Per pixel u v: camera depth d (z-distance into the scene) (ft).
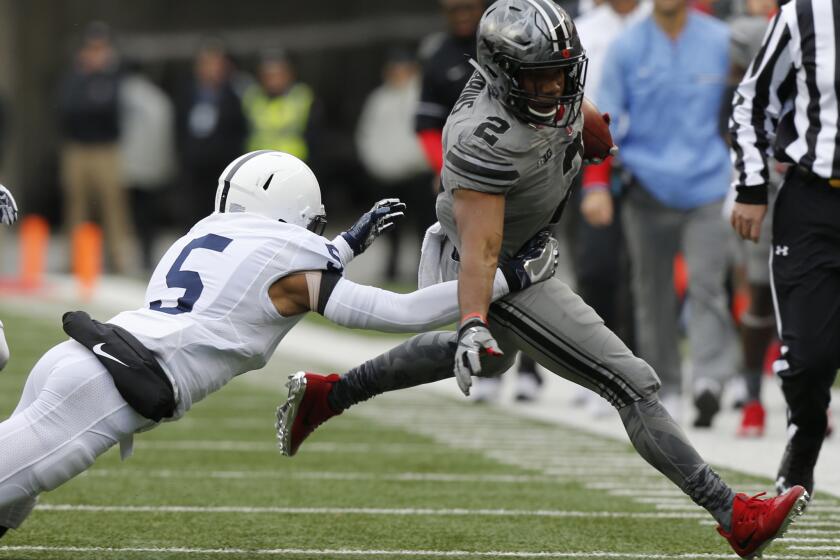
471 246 57.21
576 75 57.11
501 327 61.31
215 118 204.85
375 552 65.10
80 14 317.01
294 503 76.89
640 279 103.60
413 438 100.68
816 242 69.05
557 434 102.58
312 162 207.82
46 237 312.29
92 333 57.11
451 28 110.63
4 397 114.93
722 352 102.01
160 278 59.36
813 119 69.72
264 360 59.47
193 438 99.86
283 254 58.54
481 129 56.95
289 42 302.45
